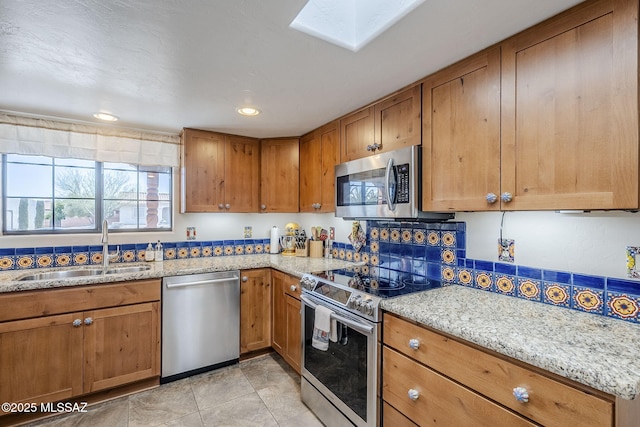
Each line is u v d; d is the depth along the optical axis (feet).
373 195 6.28
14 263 7.45
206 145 8.96
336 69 5.19
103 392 6.90
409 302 4.89
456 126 4.91
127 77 5.50
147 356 7.23
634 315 3.94
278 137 9.73
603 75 3.37
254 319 8.83
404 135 5.85
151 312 7.27
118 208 8.87
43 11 3.66
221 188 9.20
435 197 5.24
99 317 6.70
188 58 4.84
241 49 4.58
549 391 3.07
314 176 8.86
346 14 4.46
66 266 8.00
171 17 3.82
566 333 3.62
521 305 4.73
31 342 6.11
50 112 7.31
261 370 8.29
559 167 3.71
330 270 7.52
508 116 4.22
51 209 8.07
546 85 3.84
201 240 9.86
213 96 6.40
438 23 3.92
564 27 3.67
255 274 8.84
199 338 7.95
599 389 2.69
